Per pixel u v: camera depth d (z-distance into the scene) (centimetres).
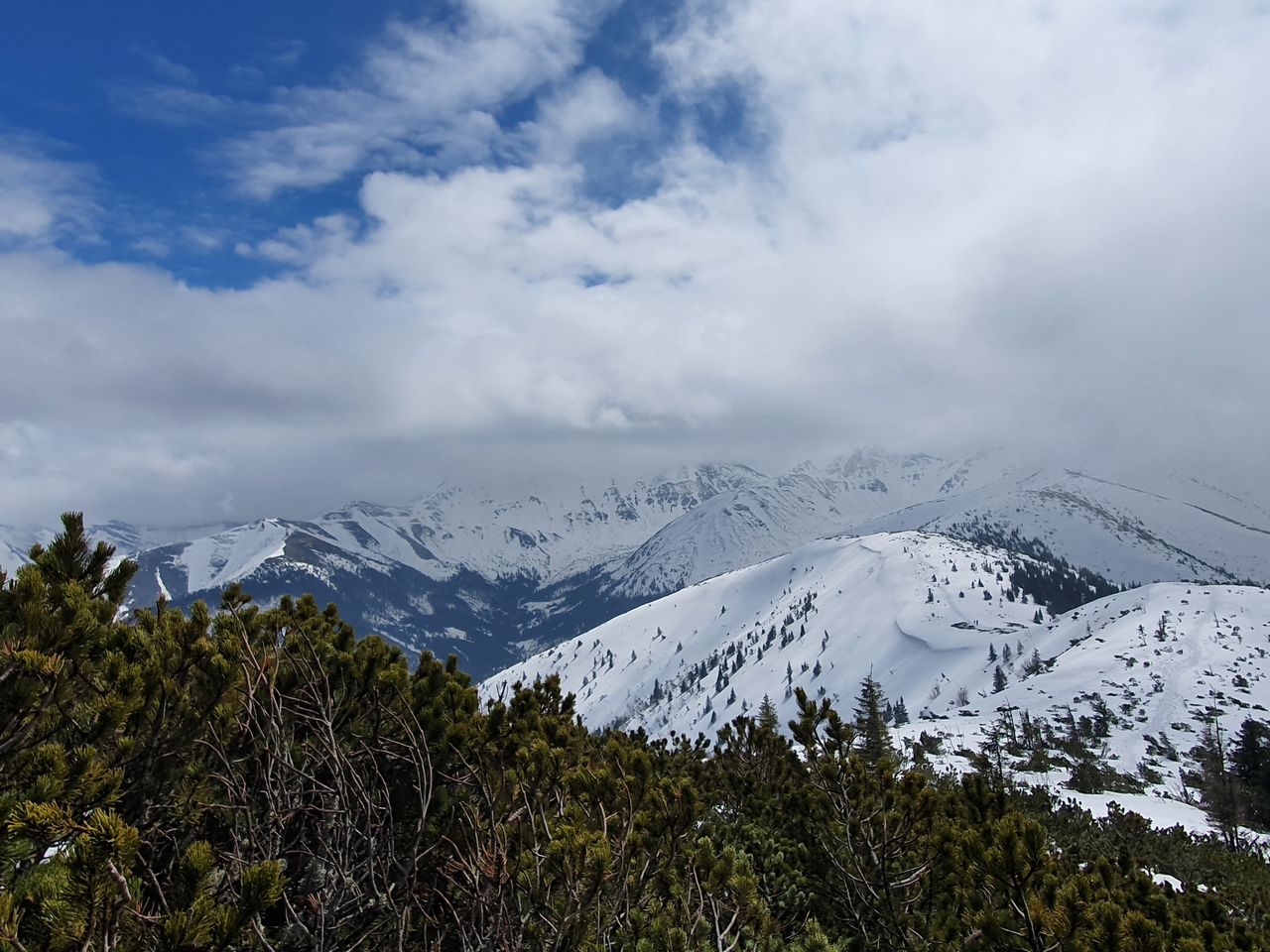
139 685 413
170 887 374
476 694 661
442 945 489
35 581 421
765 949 562
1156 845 2109
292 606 780
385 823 502
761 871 791
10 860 289
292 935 432
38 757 339
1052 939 485
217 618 599
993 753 6153
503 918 420
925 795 726
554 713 818
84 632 416
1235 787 4172
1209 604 18375
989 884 558
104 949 254
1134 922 435
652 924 472
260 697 512
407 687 609
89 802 337
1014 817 557
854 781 770
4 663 363
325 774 546
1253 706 11775
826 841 795
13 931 244
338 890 421
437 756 572
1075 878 483
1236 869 1995
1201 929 604
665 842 542
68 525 530
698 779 1170
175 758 443
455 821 523
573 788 548
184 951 258
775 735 1194
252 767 510
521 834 466
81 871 254
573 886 427
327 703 499
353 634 754
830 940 688
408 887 430
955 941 598
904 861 729
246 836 432
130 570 550
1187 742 10288
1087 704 12381
